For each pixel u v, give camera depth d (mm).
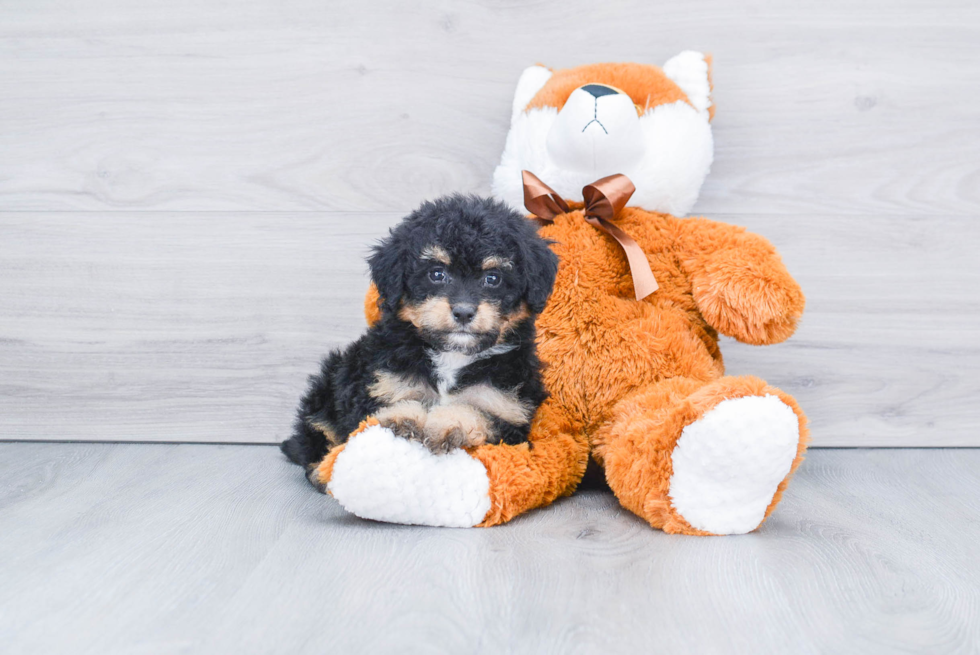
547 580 1438
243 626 1269
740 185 2488
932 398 2543
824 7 2420
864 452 2533
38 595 1393
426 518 1726
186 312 2545
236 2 2447
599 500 1969
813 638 1231
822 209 2488
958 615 1317
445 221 1713
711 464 1615
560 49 2459
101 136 2494
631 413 1864
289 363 2559
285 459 2400
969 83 2443
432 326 1688
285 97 2484
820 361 2533
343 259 2527
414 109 2488
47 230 2520
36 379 2568
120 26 2459
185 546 1632
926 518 1858
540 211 2096
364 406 1792
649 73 2154
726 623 1276
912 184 2479
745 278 1935
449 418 1704
